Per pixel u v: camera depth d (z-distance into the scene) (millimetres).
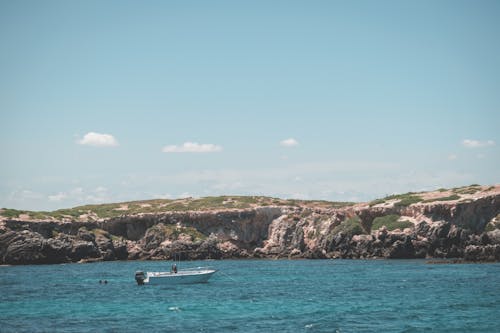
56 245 169500
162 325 67312
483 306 78438
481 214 169625
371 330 64000
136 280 109625
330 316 72625
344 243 180375
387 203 191500
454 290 95312
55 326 66875
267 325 67062
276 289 101312
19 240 164875
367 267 143125
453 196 180000
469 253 153875
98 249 178750
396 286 102625
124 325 67375
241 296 92000
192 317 72500
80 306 82000
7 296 93125
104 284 111125
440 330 63844
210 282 114188
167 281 109562
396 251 169375
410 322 68312
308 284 108812
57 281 117125
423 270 131250
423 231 171125
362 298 88375
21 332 63531
